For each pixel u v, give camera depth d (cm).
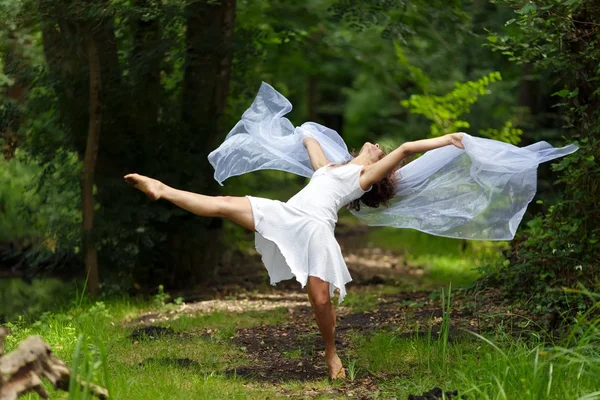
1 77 1123
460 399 551
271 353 774
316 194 671
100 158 1233
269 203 663
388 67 2077
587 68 844
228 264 1528
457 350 688
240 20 1438
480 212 736
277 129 777
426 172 753
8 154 1205
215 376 670
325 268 650
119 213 1201
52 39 1176
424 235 1895
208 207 646
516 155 703
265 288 1295
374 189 730
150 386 621
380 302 1041
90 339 808
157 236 1227
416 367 683
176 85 1284
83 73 1178
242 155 774
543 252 858
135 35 1208
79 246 1230
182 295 1228
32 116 1202
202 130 1268
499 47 868
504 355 585
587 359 588
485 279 952
